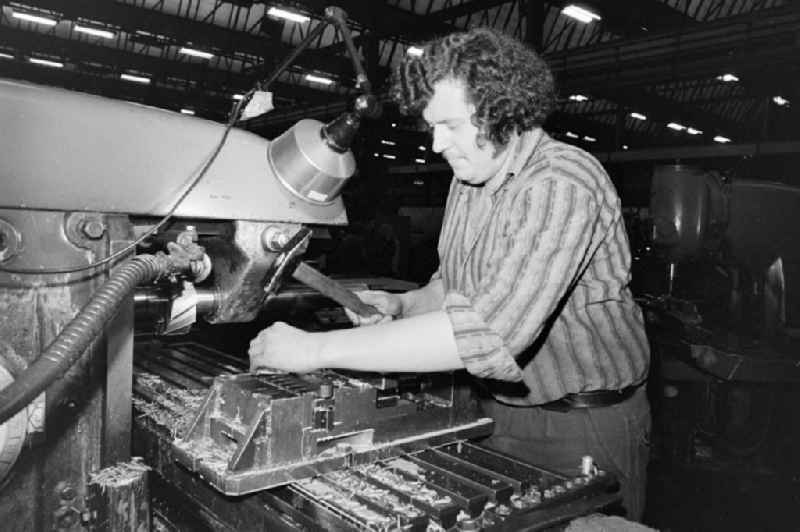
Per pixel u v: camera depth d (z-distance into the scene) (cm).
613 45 761
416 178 1638
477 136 97
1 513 80
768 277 242
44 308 82
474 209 124
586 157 104
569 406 127
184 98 1257
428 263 789
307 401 89
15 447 75
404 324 94
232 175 94
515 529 81
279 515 84
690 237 238
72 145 81
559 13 1081
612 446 127
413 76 96
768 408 271
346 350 93
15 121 77
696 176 239
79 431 85
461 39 96
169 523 110
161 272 85
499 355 90
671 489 276
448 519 80
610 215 106
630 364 124
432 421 105
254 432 84
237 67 1286
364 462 95
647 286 354
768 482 274
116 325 89
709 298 298
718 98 1314
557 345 120
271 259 97
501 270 93
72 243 83
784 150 1050
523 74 96
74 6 789
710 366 232
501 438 136
